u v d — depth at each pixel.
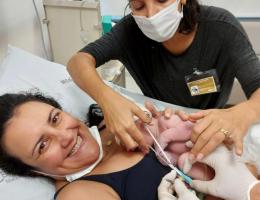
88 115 1.38
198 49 1.27
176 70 1.35
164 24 1.16
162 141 1.06
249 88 1.07
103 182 1.03
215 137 0.89
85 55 1.27
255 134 1.05
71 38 1.84
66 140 1.05
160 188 0.96
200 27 1.23
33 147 1.03
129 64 1.43
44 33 1.91
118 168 1.08
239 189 0.87
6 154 1.09
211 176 1.00
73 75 1.26
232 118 0.93
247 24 2.29
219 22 1.21
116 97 1.07
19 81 1.42
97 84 1.14
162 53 1.33
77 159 1.08
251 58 1.13
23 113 1.07
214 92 1.38
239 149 0.89
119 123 1.00
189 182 0.99
